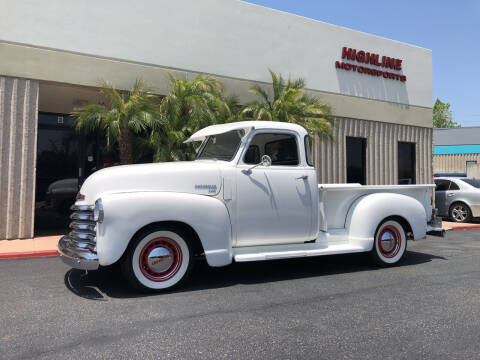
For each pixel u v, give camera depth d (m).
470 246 7.85
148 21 9.41
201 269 5.63
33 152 8.13
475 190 11.51
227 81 10.44
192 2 9.95
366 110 12.96
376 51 13.23
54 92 9.30
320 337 3.15
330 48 12.23
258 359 2.77
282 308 3.87
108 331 3.25
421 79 14.32
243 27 10.69
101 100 10.02
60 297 4.19
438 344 3.04
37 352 2.85
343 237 5.59
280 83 10.53
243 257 4.65
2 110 7.86
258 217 4.92
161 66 9.56
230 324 3.42
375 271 5.52
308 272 5.46
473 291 4.50
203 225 4.44
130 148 8.91
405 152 14.23
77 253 4.14
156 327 3.34
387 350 2.93
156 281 4.36
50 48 8.34
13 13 8.00
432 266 5.88
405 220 5.96
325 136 10.72
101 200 4.04
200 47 10.05
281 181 5.09
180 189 4.54
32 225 8.08
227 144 5.19
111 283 4.76
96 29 8.82
